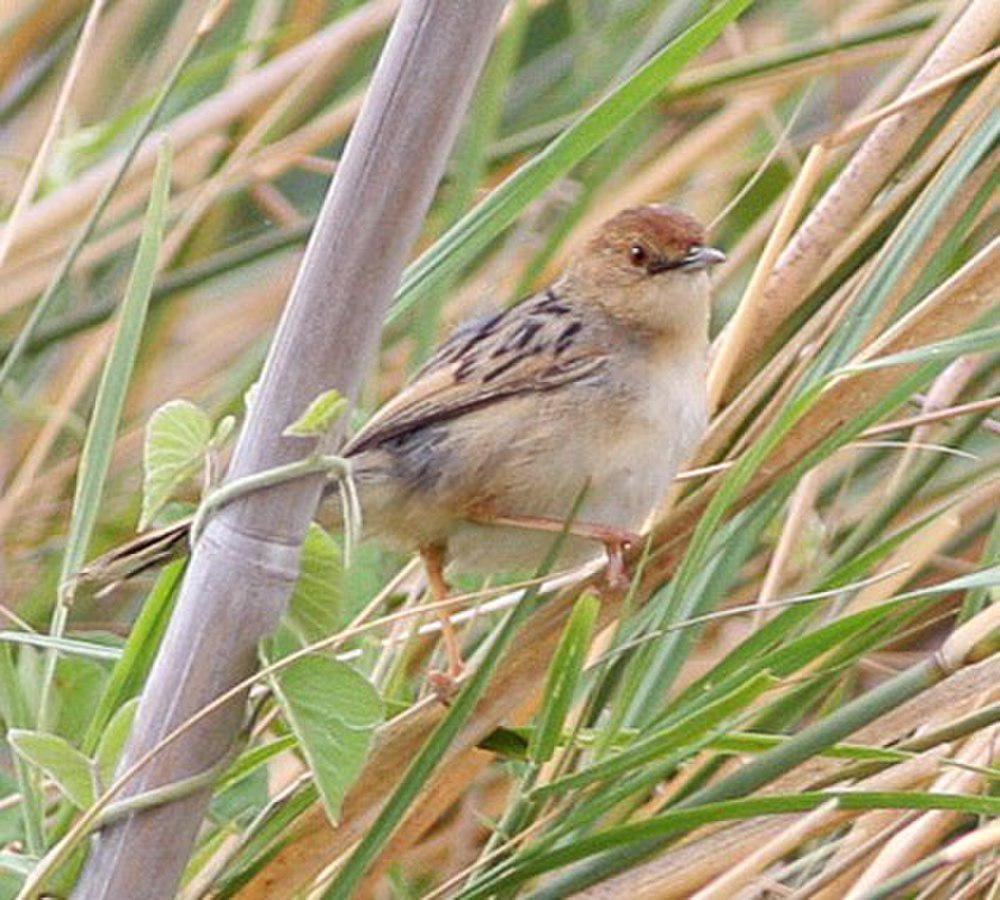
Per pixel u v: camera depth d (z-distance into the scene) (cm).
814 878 378
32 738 371
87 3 397
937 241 378
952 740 374
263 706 373
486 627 384
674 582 375
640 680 375
